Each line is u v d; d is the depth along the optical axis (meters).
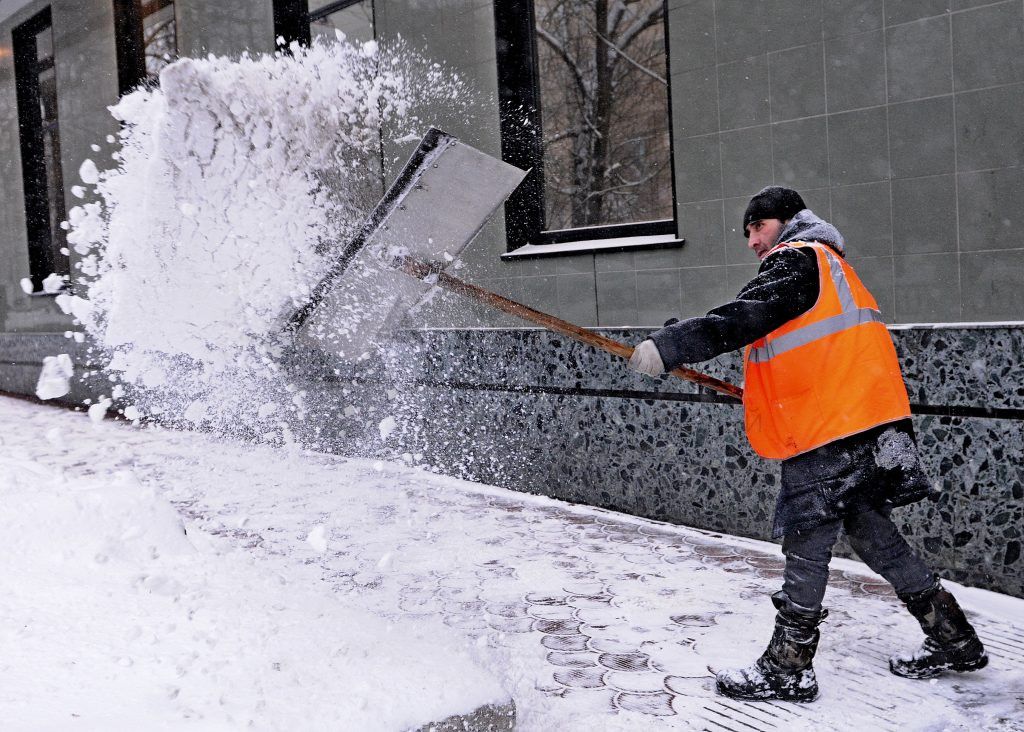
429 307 6.61
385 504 5.34
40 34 11.16
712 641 3.22
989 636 3.20
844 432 2.63
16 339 11.38
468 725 1.84
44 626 2.07
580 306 6.25
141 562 2.61
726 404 4.44
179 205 3.41
